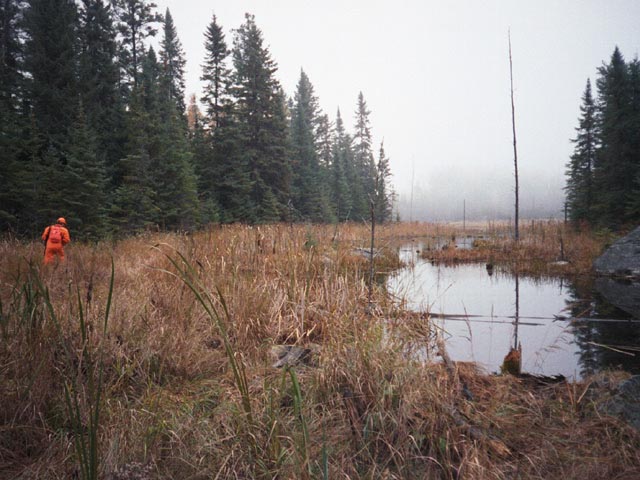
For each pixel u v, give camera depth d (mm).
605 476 2322
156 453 2289
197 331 4379
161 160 20125
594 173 28000
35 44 20719
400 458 2410
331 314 4996
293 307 5359
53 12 21141
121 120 22641
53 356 2844
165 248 8977
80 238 14305
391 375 3184
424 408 2902
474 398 3389
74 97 20672
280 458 2209
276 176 33312
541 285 10750
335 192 45250
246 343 4348
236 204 28297
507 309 7652
